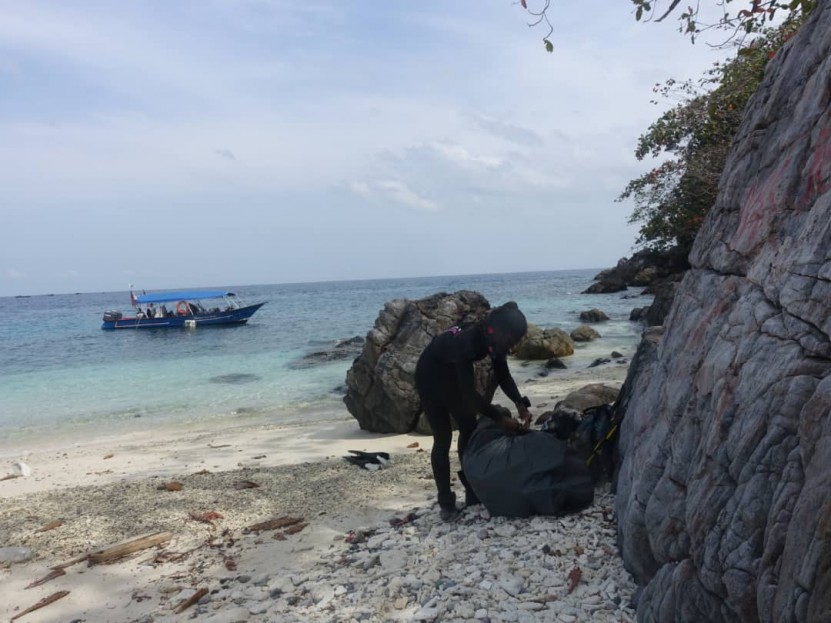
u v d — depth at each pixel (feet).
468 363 15.15
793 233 8.98
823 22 10.51
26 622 13.03
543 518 14.30
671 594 8.48
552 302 140.36
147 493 21.35
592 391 23.54
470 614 10.58
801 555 5.98
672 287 79.30
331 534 16.28
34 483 25.02
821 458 6.15
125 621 12.71
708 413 8.86
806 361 7.14
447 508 15.60
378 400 30.71
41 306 342.44
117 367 68.18
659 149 65.10
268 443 30.19
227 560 15.23
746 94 42.70
